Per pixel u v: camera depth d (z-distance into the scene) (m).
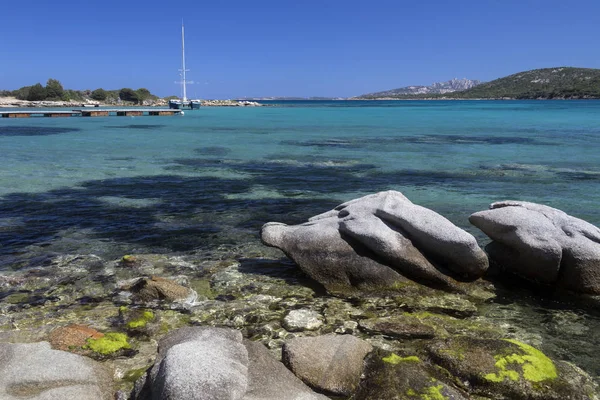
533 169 24.22
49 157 27.58
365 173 23.14
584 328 8.34
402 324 8.13
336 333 7.95
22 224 13.95
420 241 9.99
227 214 15.40
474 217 10.84
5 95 156.50
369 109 128.25
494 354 6.60
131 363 6.95
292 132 47.34
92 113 78.25
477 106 156.88
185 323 8.25
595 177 21.91
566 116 78.94
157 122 62.75
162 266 10.88
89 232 13.33
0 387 5.72
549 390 6.09
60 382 6.00
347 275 9.79
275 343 7.62
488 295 9.52
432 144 36.12
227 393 5.14
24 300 9.03
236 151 31.45
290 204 16.81
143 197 17.58
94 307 8.80
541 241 9.80
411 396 5.83
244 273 10.54
